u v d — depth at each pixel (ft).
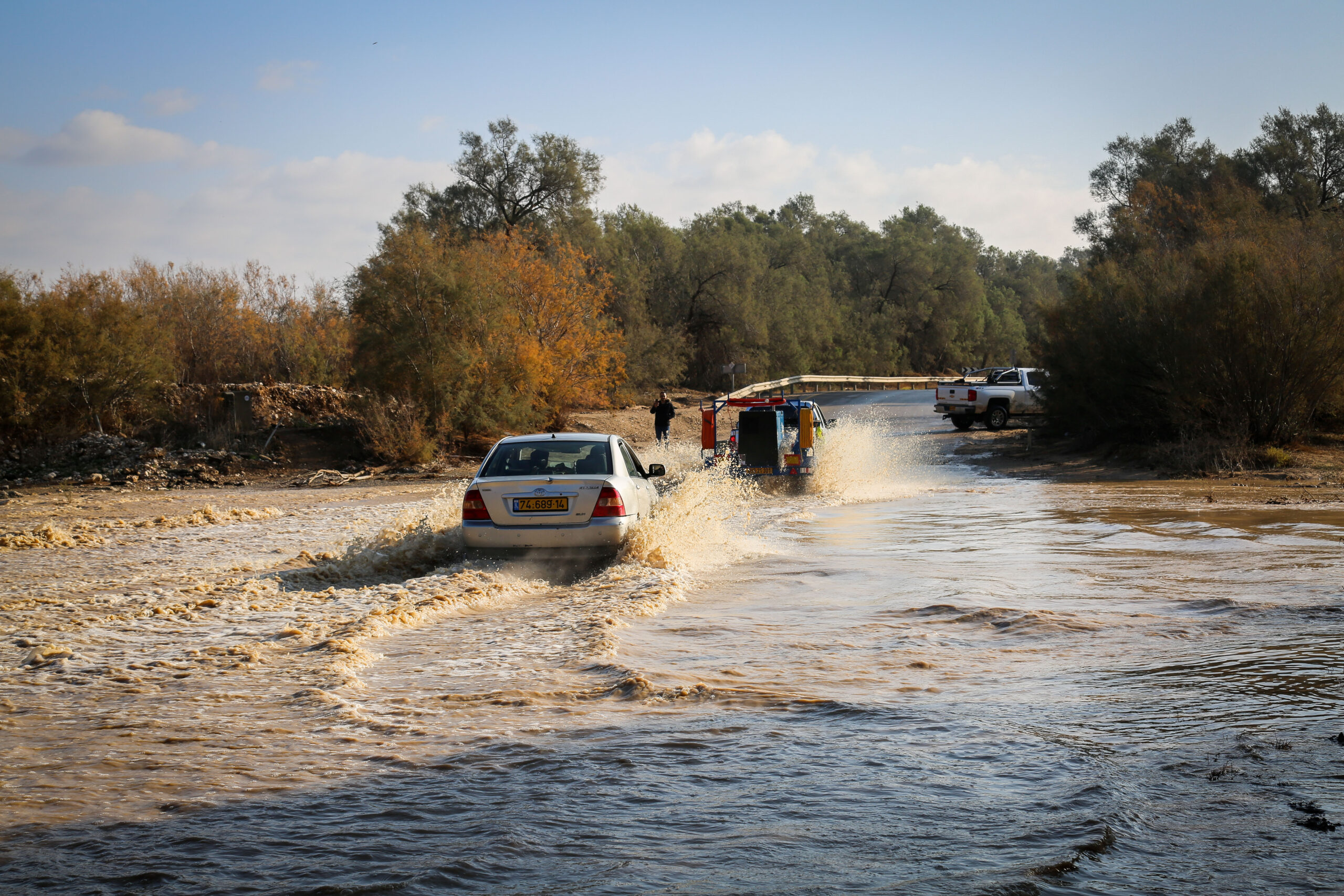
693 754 13.19
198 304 123.54
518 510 30.45
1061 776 12.10
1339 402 66.49
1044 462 74.64
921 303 328.70
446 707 15.65
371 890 9.21
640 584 26.78
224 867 9.79
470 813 11.19
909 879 9.25
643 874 9.50
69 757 13.29
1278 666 17.42
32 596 27.43
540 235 176.24
